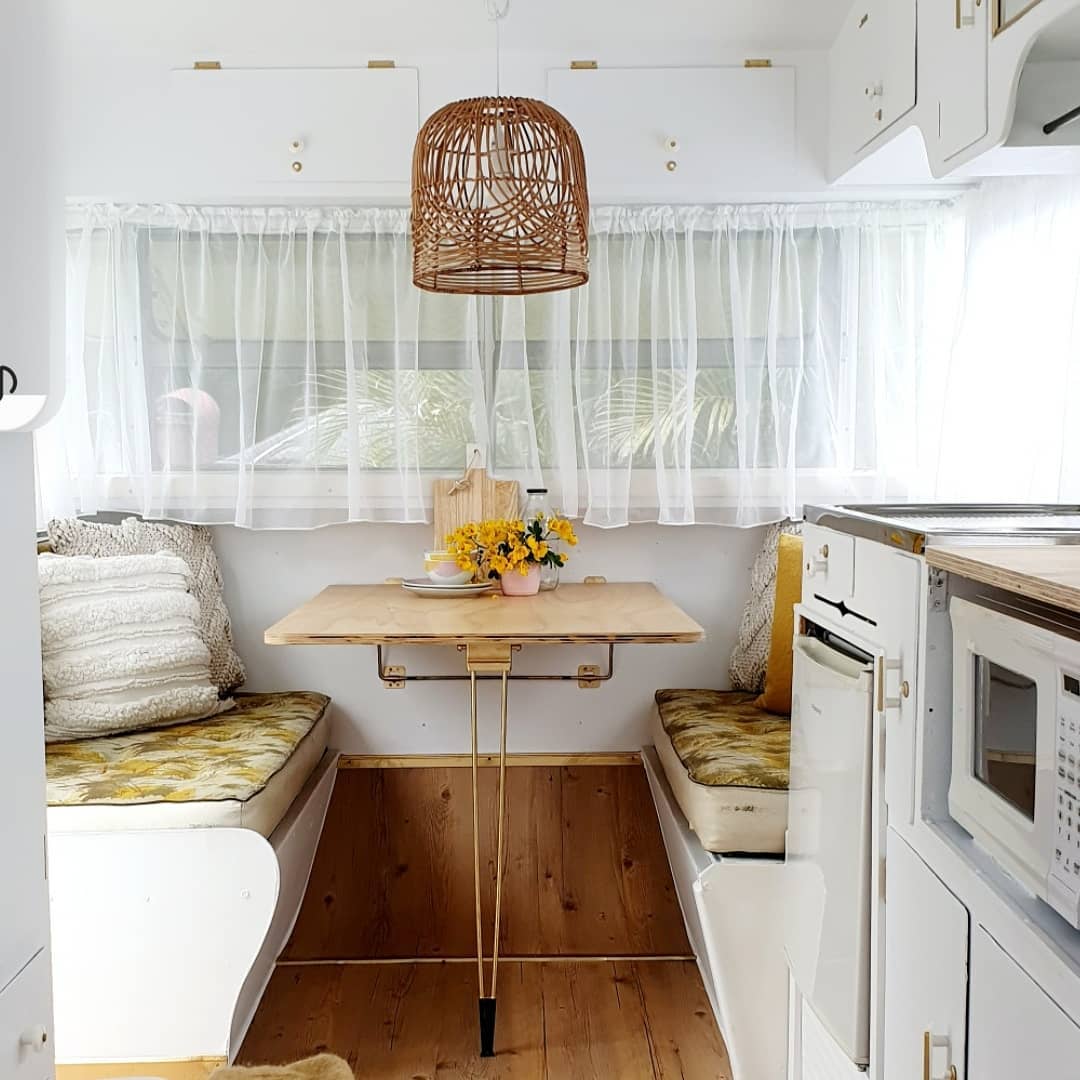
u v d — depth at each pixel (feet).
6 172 4.16
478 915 7.97
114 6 8.87
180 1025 7.27
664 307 10.00
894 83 8.05
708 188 9.59
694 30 9.26
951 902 4.72
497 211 7.68
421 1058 7.90
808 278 10.13
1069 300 8.01
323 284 10.03
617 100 9.51
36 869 4.79
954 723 4.89
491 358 10.23
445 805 10.32
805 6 9.02
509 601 9.28
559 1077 7.68
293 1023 8.37
